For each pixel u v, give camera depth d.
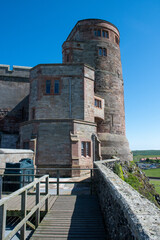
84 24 27.02
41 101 17.97
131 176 22.20
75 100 18.22
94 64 25.62
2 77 25.45
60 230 5.16
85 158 16.86
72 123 16.27
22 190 4.28
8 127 24.41
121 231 3.12
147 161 165.00
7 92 25.22
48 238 4.73
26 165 9.78
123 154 23.94
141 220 2.22
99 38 26.58
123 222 3.00
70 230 5.16
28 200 7.40
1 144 21.89
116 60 27.52
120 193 3.47
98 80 25.17
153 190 24.58
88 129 17.84
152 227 2.03
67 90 18.28
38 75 18.42
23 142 17.56
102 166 8.41
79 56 25.66
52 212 6.45
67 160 15.49
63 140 15.91
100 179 7.16
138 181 21.98
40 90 18.16
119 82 27.09
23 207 4.53
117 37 28.91
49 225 5.48
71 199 7.92
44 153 15.65
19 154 12.64
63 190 9.80
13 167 9.09
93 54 25.91
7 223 6.52
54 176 15.23
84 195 8.54
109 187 4.47
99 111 22.83
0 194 7.25
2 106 24.73
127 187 4.01
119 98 26.50
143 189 21.48
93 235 4.88
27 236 5.24
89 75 19.42
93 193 9.02
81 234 4.93
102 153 22.75
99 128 23.97
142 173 25.67
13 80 25.72
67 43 25.70
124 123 27.52
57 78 18.41
